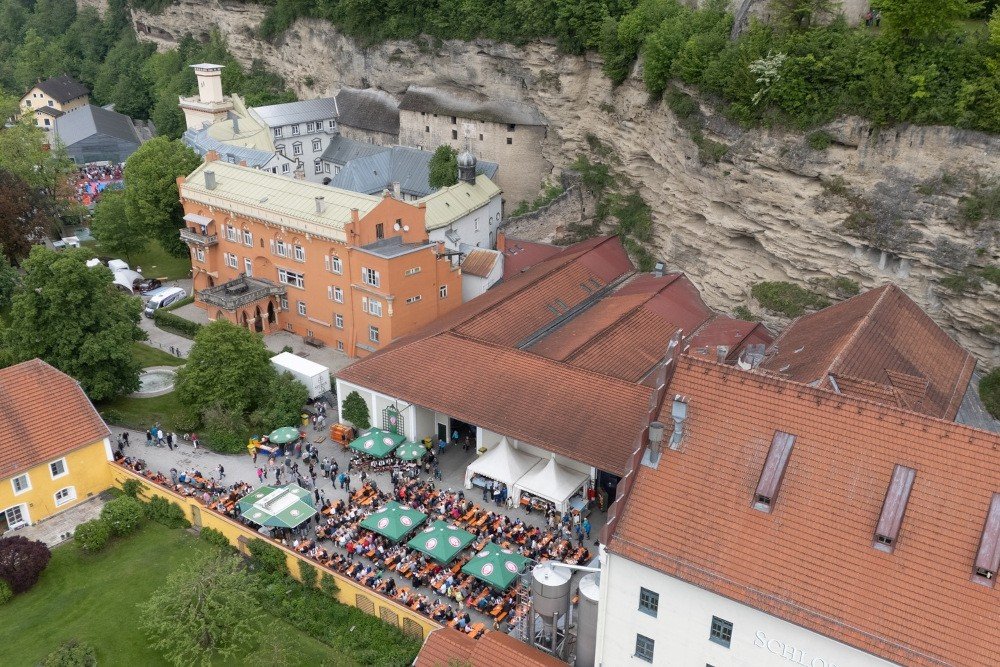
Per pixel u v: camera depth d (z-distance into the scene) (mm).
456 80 111125
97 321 71500
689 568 37938
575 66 97312
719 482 39031
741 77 72312
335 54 128375
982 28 64938
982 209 61500
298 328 90312
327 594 53062
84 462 61938
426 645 44438
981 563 33781
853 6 74125
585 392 61125
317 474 66000
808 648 36094
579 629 43875
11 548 54031
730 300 80875
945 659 33250
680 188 83500
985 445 35156
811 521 37062
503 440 61812
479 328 72250
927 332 58531
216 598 49000
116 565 56344
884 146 65375
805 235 71812
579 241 99375
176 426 71562
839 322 59156
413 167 111312
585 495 59781
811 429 38219
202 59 159375
